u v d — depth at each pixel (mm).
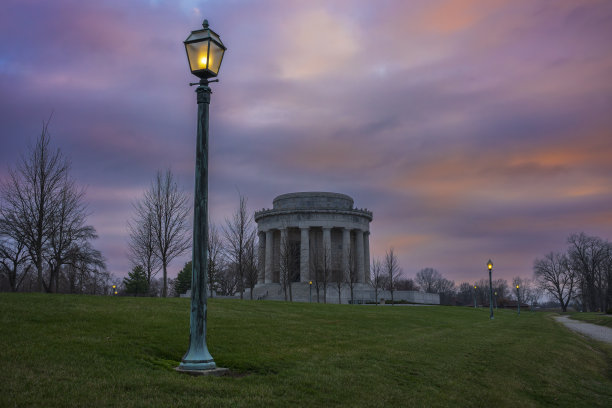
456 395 14539
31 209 41344
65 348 13797
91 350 13945
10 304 20312
